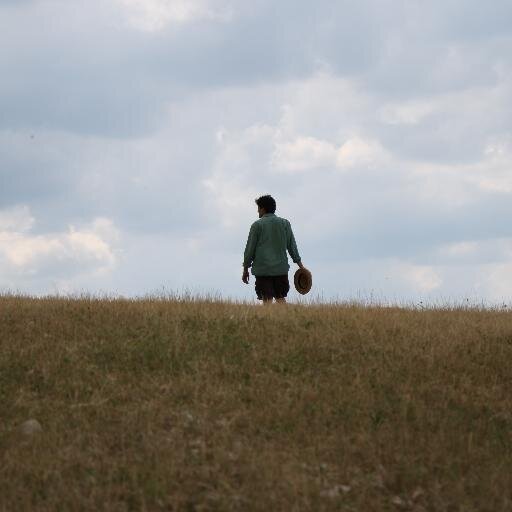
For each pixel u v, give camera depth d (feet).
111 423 38.68
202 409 40.34
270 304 62.64
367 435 37.76
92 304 60.29
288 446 36.47
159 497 30.68
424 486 33.47
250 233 65.46
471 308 68.85
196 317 55.06
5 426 38.27
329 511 30.37
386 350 49.88
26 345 49.26
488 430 39.96
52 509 29.63
